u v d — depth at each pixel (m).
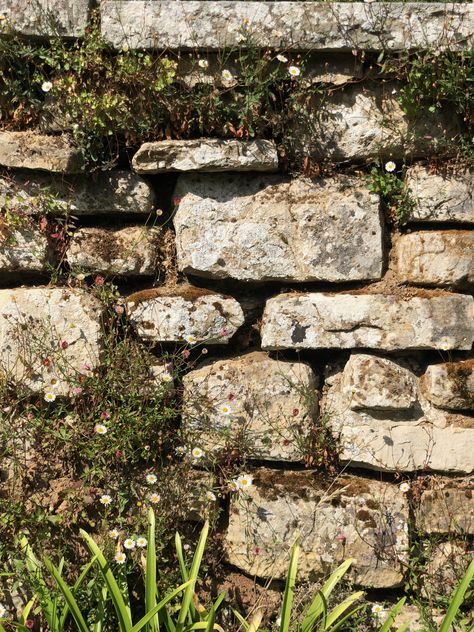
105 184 3.15
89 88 3.09
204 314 3.12
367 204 3.13
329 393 3.15
